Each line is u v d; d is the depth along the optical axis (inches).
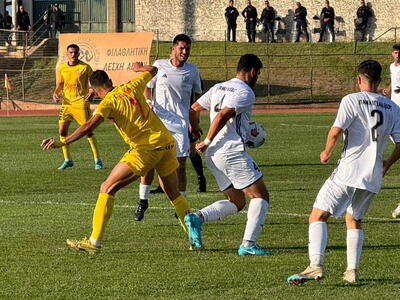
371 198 653.9
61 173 1362.0
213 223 909.2
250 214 757.9
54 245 800.3
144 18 4276.6
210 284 654.5
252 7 3816.4
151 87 1018.1
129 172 761.0
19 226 896.9
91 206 1029.8
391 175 1317.7
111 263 726.5
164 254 761.0
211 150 765.3
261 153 1631.4
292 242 811.4
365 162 644.7
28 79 3580.2
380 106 647.8
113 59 3083.2
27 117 2876.5
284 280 665.6
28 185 1225.4
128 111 761.6
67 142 751.1
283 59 3649.1
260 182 762.2
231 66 3624.5
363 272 689.0
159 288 643.5
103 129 2266.2
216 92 770.8
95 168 1421.0
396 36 3986.2
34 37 4023.1
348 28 4072.3
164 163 785.6
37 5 4352.9
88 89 1400.1
